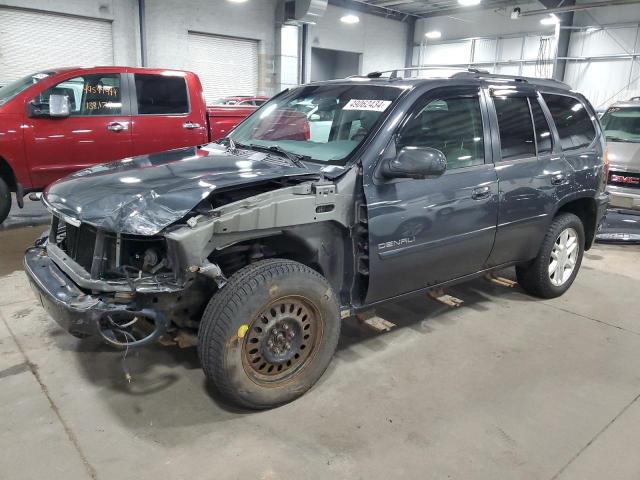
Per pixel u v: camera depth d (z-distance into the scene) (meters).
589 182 4.27
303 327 2.79
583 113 4.42
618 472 2.38
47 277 2.66
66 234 2.96
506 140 3.68
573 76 17.94
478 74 3.75
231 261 2.85
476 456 2.46
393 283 3.14
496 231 3.61
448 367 3.27
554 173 3.95
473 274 3.72
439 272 3.41
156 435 2.54
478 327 3.86
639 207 6.61
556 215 4.25
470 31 20.88
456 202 3.28
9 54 12.44
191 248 2.33
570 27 17.44
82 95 5.96
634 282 4.98
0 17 12.12
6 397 2.80
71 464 2.33
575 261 4.52
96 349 3.34
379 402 2.87
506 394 2.99
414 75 3.86
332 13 19.70
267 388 2.71
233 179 2.63
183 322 2.75
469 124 3.45
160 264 2.45
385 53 22.09
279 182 2.78
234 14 16.27
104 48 13.94
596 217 4.52
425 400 2.90
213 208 2.53
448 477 2.32
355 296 3.07
